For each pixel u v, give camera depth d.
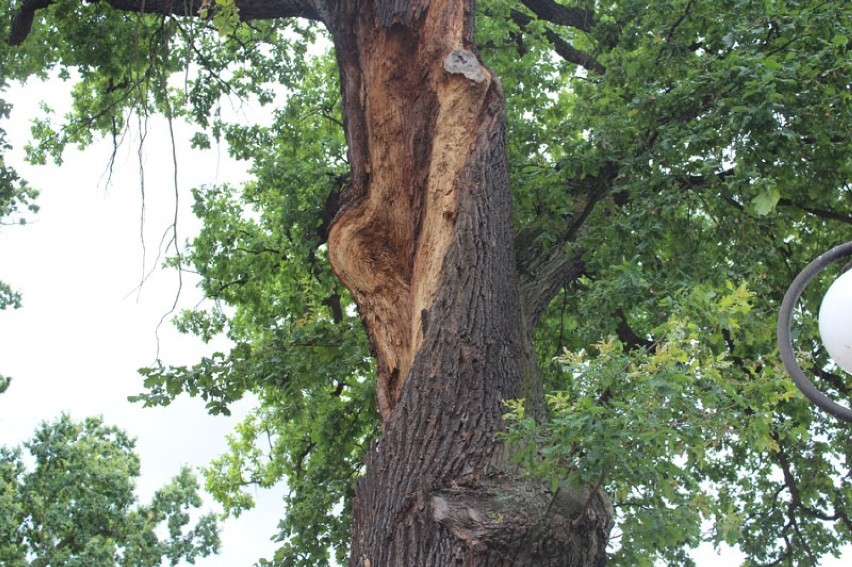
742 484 11.87
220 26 7.40
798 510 11.80
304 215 12.89
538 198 9.20
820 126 8.27
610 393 5.13
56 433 23.64
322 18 8.14
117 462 24.31
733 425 5.16
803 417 10.53
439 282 6.18
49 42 12.27
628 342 10.58
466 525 5.18
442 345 5.86
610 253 8.29
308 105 14.22
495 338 5.96
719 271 8.38
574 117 10.32
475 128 6.68
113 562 22.28
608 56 9.85
